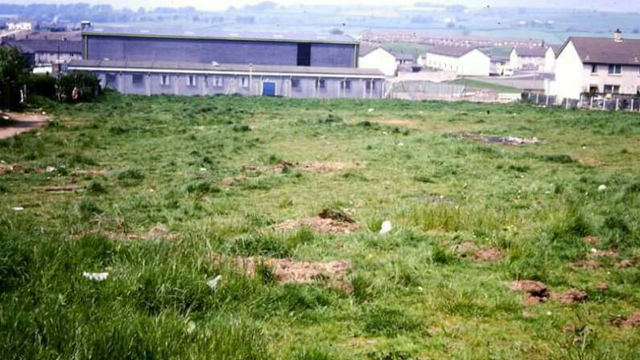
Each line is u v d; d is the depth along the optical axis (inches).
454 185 712.4
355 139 1160.2
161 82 2876.5
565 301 326.3
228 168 808.3
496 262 390.3
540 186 692.1
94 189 639.8
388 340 271.4
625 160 968.3
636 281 357.7
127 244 358.9
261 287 310.5
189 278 295.0
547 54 6756.9
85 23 3528.5
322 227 474.9
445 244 423.2
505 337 277.9
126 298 274.8
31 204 560.7
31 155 847.1
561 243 427.5
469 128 1439.5
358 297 319.6
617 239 439.8
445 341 271.3
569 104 2598.4
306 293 309.9
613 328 292.0
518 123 1572.3
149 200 582.2
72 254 323.3
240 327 250.7
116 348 221.6
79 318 242.7
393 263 377.1
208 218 512.7
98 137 1091.9
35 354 212.5
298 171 784.9
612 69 3078.2
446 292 329.1
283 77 2979.8
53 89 1905.8
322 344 261.6
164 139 1091.9
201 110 1739.7
